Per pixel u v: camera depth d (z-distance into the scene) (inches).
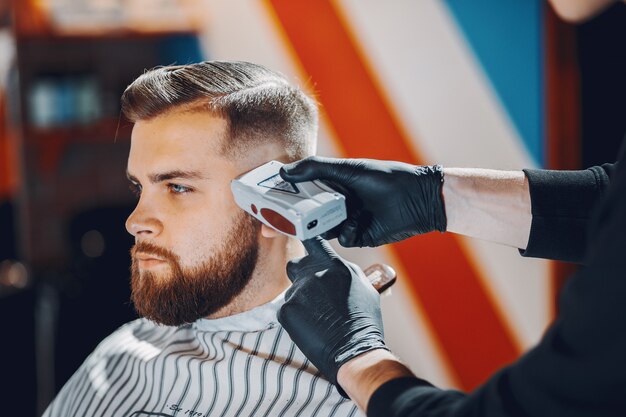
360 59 95.8
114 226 99.7
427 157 97.3
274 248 45.3
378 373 34.3
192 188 43.5
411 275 98.3
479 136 96.4
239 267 44.4
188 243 43.9
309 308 38.4
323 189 40.0
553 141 95.0
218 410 46.5
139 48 106.3
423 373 101.3
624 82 91.5
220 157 43.5
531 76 94.1
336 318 37.7
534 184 42.3
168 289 44.4
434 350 100.4
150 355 50.1
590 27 91.2
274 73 46.8
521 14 92.7
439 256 97.9
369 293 39.5
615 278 27.0
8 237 115.6
